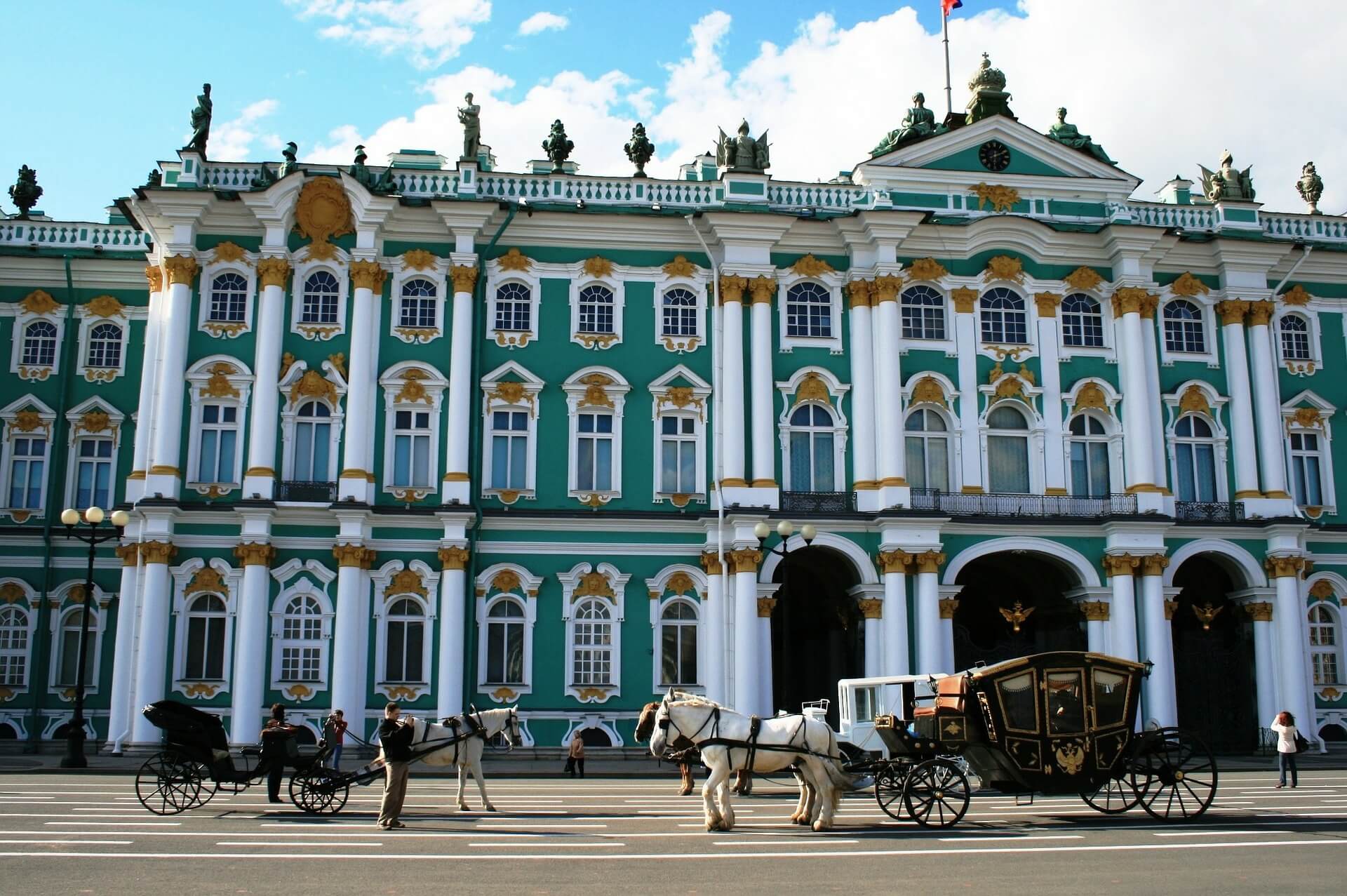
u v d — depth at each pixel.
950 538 40.97
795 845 18.83
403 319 41.09
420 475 40.28
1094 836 19.81
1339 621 43.22
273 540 38.75
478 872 16.11
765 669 39.56
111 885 15.01
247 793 26.16
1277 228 45.78
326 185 40.72
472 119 42.91
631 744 39.38
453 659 38.56
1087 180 44.50
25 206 46.75
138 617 38.22
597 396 41.28
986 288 43.47
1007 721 21.62
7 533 42.78
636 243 42.50
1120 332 43.31
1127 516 40.88
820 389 41.84
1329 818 22.47
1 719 41.53
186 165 40.81
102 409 44.03
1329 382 45.22
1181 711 42.09
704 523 40.41
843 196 43.50
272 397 39.56
